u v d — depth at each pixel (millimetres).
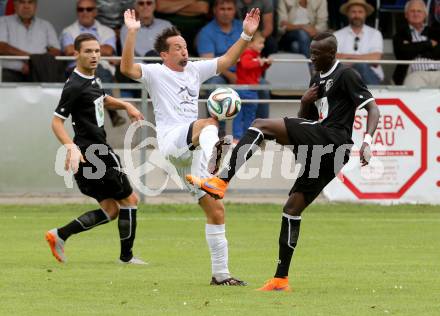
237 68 49344
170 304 23406
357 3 53469
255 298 24344
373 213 46031
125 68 27078
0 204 45469
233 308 22875
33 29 51969
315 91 25609
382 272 29297
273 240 37156
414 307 23266
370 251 34438
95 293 25000
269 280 27016
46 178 46000
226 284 26422
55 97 45469
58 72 48656
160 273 28734
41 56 48438
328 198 47562
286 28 55312
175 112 27328
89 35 29812
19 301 23797
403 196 47438
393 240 37562
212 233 26391
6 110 45406
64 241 30453
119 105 30641
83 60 29734
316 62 25406
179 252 33719
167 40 27484
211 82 49156
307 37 54844
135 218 30719
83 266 30062
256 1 53281
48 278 27500
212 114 26094
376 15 57562
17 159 45688
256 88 47812
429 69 51625
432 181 47406
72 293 25000
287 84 49250
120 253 31828
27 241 35938
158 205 46188
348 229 40812
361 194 47312
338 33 53969
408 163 47188
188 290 25562
